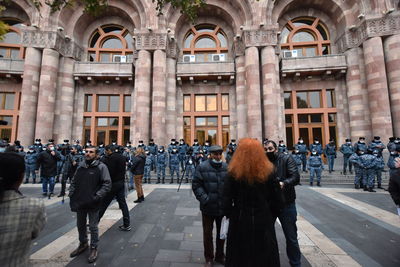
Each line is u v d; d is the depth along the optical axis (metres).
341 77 15.68
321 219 5.50
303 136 16.05
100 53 17.44
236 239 2.28
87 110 16.98
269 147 3.48
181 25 17.25
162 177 11.53
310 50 16.81
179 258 3.50
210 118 17.03
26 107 14.12
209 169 3.37
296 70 15.52
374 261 3.43
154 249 3.80
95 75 16.11
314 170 10.14
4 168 1.71
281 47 16.97
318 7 16.61
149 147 12.58
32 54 14.59
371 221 5.33
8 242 1.60
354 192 8.66
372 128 13.46
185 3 6.05
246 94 14.95
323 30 16.97
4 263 1.57
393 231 4.70
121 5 16.55
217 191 3.27
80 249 3.64
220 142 16.47
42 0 15.02
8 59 15.46
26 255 1.73
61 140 15.20
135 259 3.46
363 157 9.05
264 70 14.73
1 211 1.62
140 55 15.27
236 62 16.08
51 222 5.21
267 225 2.24
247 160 2.32
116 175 4.54
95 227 3.53
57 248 3.84
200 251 3.74
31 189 9.29
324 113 15.77
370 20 13.75
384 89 13.12
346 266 3.29
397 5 13.84
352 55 14.86
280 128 14.88
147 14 15.52
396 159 3.56
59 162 10.62
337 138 15.54
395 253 3.71
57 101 15.30
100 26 17.58
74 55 16.25
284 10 16.58
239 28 16.16
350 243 4.10
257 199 2.30
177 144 13.25
